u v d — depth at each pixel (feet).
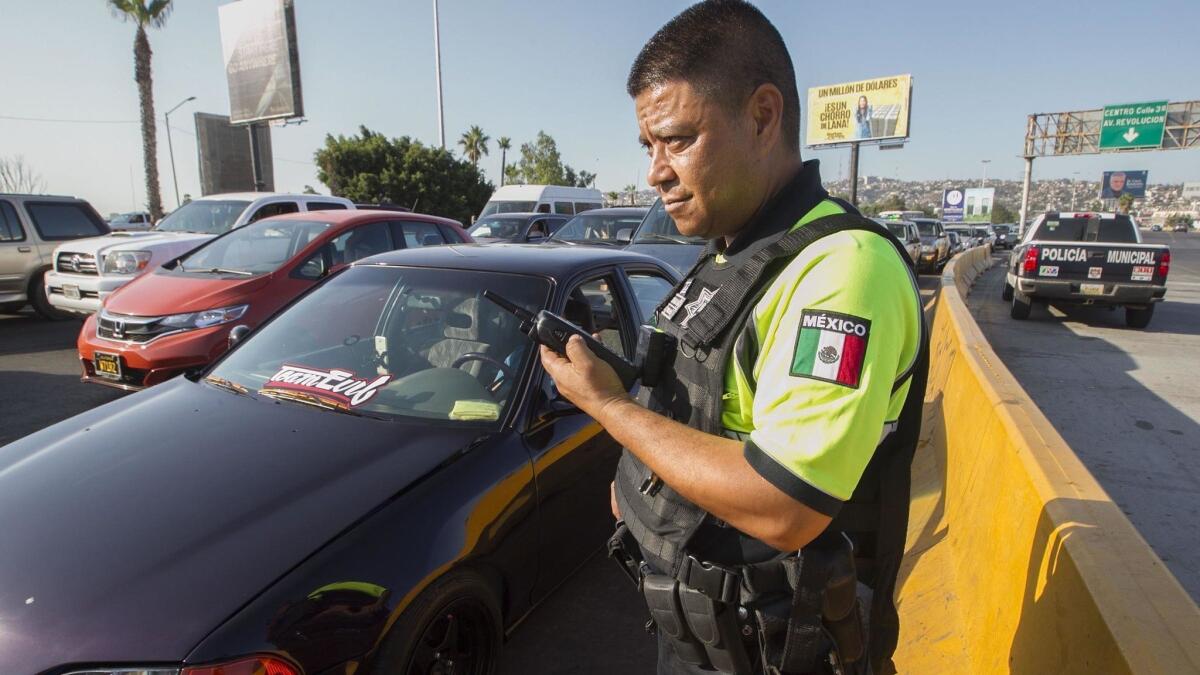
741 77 3.39
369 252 19.88
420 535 5.98
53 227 30.71
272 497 6.00
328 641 5.15
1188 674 3.41
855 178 113.29
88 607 4.87
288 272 17.48
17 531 5.59
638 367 4.03
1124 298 30.78
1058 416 17.62
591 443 8.36
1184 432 16.40
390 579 5.62
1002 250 128.06
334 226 19.17
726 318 3.48
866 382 2.95
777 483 2.90
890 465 3.66
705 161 3.45
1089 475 5.86
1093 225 33.99
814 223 3.38
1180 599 4.02
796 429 2.92
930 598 7.88
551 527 7.64
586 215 32.35
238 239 19.33
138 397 8.48
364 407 7.72
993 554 6.59
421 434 7.14
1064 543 4.82
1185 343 28.25
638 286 11.22
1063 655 4.43
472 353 8.43
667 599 3.90
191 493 6.03
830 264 3.15
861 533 3.96
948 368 14.06
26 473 6.50
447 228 23.11
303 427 7.24
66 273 25.73
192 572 5.16
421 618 5.77
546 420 7.84
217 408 7.75
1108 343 28.12
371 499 6.07
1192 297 46.34
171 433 7.13
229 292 16.40
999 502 6.85
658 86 3.51
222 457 6.61
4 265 29.01
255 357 9.05
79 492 6.09
